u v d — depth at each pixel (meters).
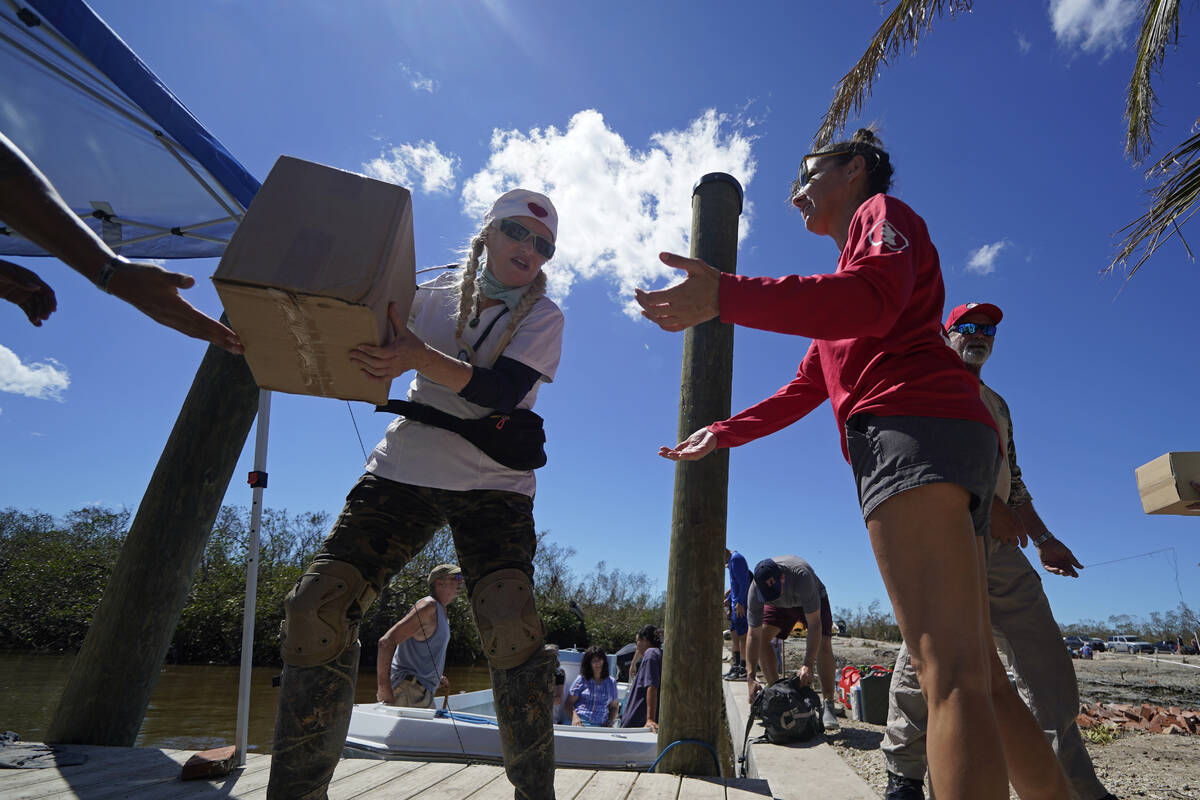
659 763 3.12
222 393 3.59
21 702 10.39
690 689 3.18
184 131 3.30
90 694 3.24
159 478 3.52
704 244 3.75
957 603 1.15
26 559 21.61
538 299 1.95
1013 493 2.79
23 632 19.50
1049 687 2.34
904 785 2.39
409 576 19.38
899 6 4.72
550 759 1.69
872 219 1.38
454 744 3.77
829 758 3.60
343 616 1.62
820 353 1.59
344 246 1.29
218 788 2.29
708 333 3.58
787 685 4.46
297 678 1.59
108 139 3.72
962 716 1.07
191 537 3.51
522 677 1.69
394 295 1.45
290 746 1.58
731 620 8.32
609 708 6.18
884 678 5.19
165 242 4.52
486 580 1.74
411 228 1.48
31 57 3.18
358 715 4.02
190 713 9.94
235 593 19.09
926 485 1.18
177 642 18.05
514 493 1.83
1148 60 4.00
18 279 1.43
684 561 3.33
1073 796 2.26
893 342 1.35
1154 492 2.14
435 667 4.93
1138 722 4.88
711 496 3.39
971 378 1.34
